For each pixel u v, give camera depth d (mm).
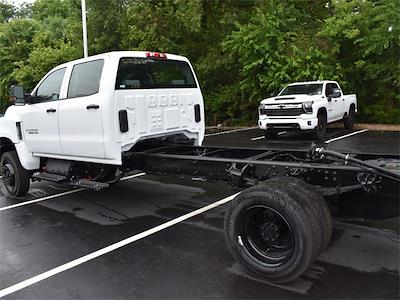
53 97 6141
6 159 7121
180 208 6062
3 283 3824
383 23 15398
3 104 29250
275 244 3693
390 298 3303
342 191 3758
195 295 3469
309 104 12281
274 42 16656
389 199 3787
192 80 6418
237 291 3508
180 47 20188
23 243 4840
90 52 22328
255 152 5488
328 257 4121
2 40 27672
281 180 3750
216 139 14148
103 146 5203
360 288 3480
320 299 3326
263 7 17812
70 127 5645
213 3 18938
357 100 18094
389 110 17453
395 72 15938
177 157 5113
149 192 7113
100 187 5586
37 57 23422
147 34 19578
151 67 5691
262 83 16797
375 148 10836
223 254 4305
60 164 6363
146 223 5426
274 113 12828
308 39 16672
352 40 17062
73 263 4215
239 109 19969
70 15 26609
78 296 3529
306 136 13906
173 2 19094
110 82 5086
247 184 4410
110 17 20984
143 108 5484
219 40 19578
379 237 4633
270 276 3590
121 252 4457
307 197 3498
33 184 8180
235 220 3775
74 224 5496
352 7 16750
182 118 6141
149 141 6125
